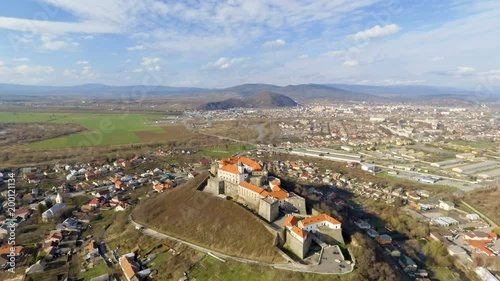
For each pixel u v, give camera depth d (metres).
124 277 147.00
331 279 128.25
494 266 172.50
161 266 153.88
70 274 152.38
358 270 133.12
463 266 175.88
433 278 161.62
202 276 143.50
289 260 141.62
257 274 137.88
